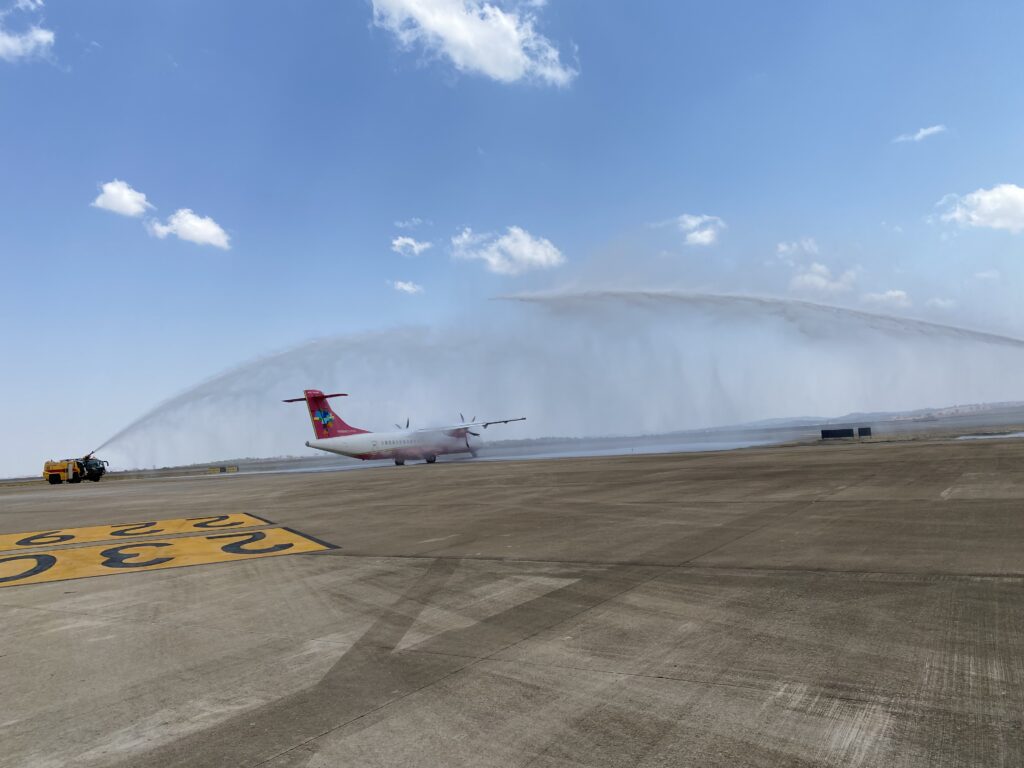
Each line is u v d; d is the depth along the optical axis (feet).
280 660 22.25
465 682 19.25
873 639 20.90
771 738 14.80
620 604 26.78
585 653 21.17
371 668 20.94
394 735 15.97
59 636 26.94
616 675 19.11
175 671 21.72
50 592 36.24
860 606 24.45
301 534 53.62
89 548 52.13
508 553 39.58
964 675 17.78
